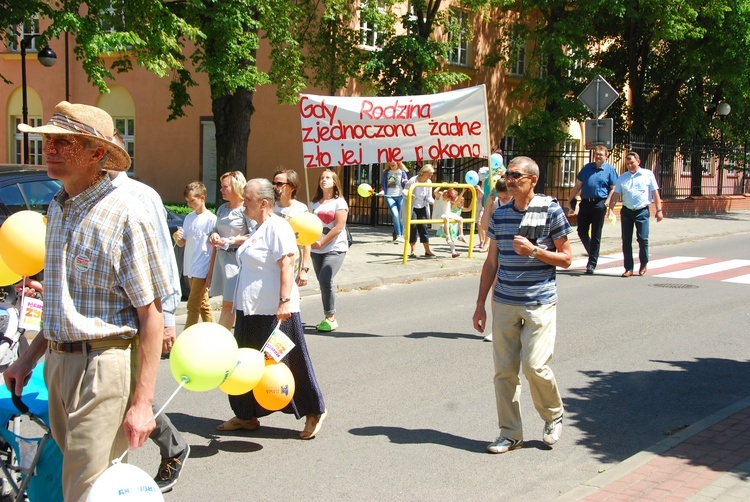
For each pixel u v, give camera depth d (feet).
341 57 66.59
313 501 15.21
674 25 75.25
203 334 12.39
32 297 14.55
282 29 56.49
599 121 49.70
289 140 75.10
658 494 14.94
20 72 85.15
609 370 25.04
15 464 13.29
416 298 38.17
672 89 91.45
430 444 18.42
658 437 19.04
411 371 24.68
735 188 112.78
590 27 75.77
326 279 29.96
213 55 52.49
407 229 47.39
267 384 17.17
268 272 18.16
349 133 35.53
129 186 16.88
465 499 15.35
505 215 17.60
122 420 10.79
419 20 68.44
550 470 16.89
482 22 82.23
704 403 21.79
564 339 29.12
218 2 51.29
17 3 42.68
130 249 10.51
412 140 35.96
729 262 52.03
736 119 97.35
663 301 37.19
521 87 80.74
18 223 13.21
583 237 46.57
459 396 22.18
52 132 10.13
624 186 45.09
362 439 18.71
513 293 17.42
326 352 27.02
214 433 19.06
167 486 15.47
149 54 46.21
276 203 25.57
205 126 80.12
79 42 43.39
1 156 86.74
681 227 77.00
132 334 10.81
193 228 25.21
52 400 11.03
